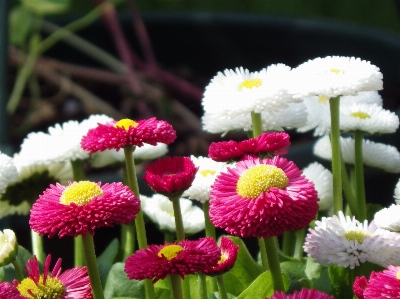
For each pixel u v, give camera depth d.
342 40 1.18
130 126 0.48
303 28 1.22
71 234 0.43
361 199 0.59
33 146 0.61
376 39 1.14
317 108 0.60
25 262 0.58
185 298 0.52
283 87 0.53
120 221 0.44
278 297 0.42
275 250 0.48
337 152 0.55
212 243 0.44
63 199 0.45
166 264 0.43
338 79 0.52
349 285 0.53
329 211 0.61
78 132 0.60
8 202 0.62
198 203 0.70
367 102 0.63
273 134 0.50
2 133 0.73
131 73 1.19
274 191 0.44
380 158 0.61
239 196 0.45
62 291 0.47
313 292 0.42
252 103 0.53
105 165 0.62
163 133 0.48
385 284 0.41
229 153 0.50
